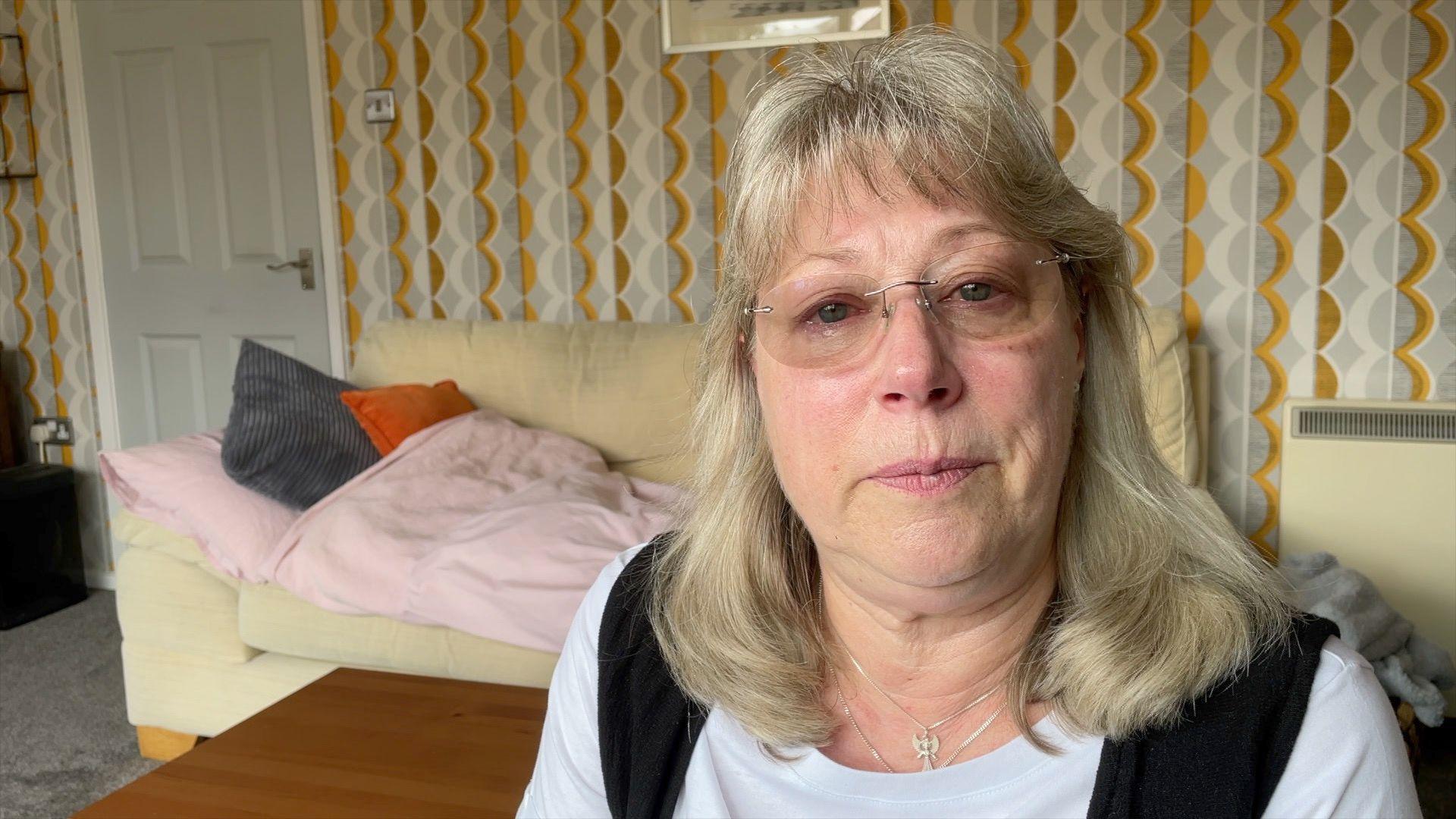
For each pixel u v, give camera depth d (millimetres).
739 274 771
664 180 3160
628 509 2352
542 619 2023
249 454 2398
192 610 2393
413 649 2162
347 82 3418
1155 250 2807
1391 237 2627
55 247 3816
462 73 3309
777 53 3002
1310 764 642
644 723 832
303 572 2219
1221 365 2801
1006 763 718
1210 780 651
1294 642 689
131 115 3641
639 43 3125
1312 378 2738
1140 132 2771
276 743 1431
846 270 689
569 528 2172
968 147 683
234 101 3525
